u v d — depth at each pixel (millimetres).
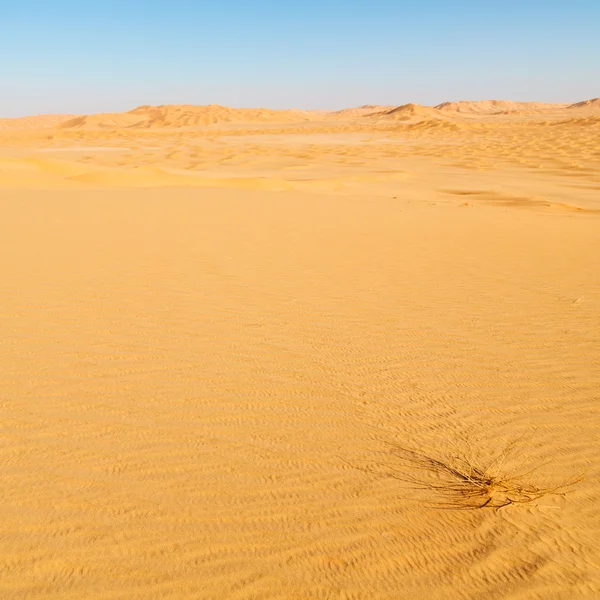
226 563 2768
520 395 4770
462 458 3766
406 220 16906
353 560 2832
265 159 70375
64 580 2615
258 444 3844
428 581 2730
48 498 3168
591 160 63125
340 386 4820
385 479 3494
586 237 15016
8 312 6477
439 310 7270
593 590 2707
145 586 2607
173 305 6988
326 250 11273
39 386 4586
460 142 96562
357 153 78938
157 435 3900
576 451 3904
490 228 16000
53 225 13031
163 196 20203
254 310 6918
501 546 2961
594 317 7148
